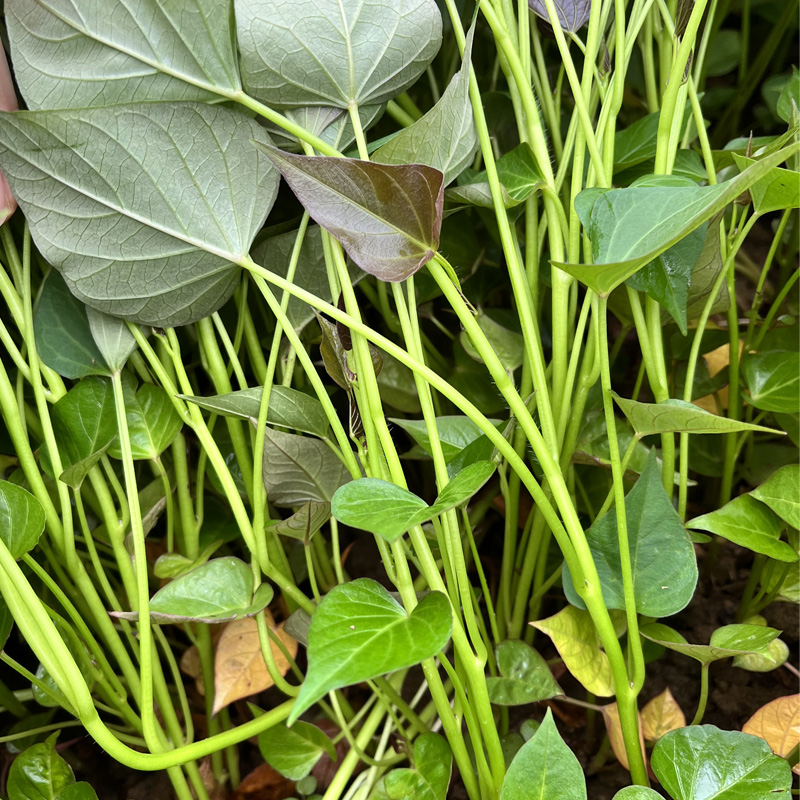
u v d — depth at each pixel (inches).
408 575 25.0
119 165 24.7
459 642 24.9
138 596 26.2
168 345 26.8
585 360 26.5
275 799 29.5
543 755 23.9
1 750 30.1
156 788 29.8
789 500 26.8
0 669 31.3
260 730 26.3
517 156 26.5
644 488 25.8
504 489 28.1
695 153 28.0
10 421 26.4
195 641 29.2
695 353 26.7
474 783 26.2
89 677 27.2
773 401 28.6
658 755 25.3
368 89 25.6
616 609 26.9
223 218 25.4
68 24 24.8
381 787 27.1
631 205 24.0
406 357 24.4
